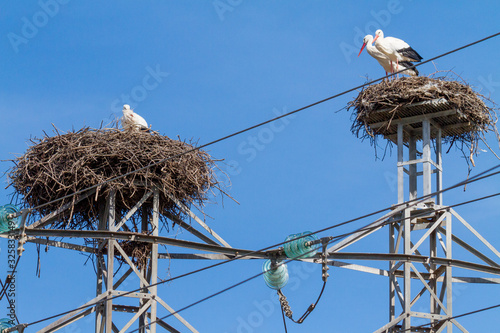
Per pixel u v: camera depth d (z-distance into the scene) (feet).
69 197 66.08
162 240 65.67
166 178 66.80
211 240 69.05
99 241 69.62
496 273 68.49
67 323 64.08
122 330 63.21
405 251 68.23
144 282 64.95
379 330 65.21
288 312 63.87
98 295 65.41
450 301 66.64
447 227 69.10
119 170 65.98
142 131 68.54
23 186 66.39
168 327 66.59
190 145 68.85
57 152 65.87
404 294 66.44
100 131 67.31
